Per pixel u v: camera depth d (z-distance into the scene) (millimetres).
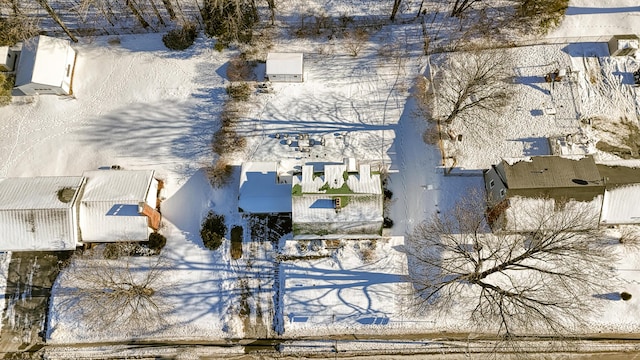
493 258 37500
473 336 39531
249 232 41656
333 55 46906
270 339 39812
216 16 45656
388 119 44781
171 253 41000
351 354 39406
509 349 38906
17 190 38875
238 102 45125
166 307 39875
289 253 41094
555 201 37375
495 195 40000
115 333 39625
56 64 43562
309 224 38062
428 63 46406
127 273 40312
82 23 47656
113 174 40562
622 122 44281
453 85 45250
